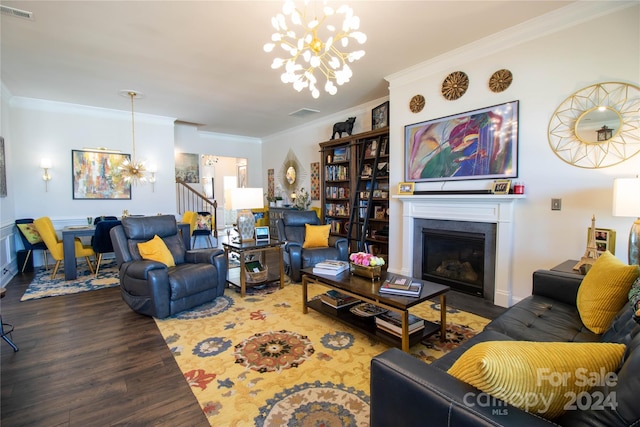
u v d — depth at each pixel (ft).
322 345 7.83
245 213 12.98
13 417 5.34
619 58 7.95
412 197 12.35
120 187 18.66
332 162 18.60
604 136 8.23
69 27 9.17
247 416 5.38
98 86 14.20
